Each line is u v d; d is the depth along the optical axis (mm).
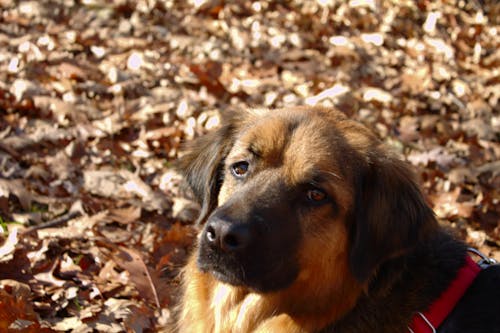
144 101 1726
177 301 1190
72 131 1590
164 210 1453
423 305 1066
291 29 2408
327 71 2102
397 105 1942
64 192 1443
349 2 2703
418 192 1103
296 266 1057
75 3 2307
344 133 1100
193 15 2367
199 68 1849
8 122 1582
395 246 1075
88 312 1181
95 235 1332
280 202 1045
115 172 1510
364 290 1066
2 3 2211
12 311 1115
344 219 1071
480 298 1057
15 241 1228
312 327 1086
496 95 2098
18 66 1786
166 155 1612
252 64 2104
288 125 1091
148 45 2102
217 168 1159
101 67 1899
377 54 2299
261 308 1098
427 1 2824
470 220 1517
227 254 1020
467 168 1652
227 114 1206
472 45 2576
